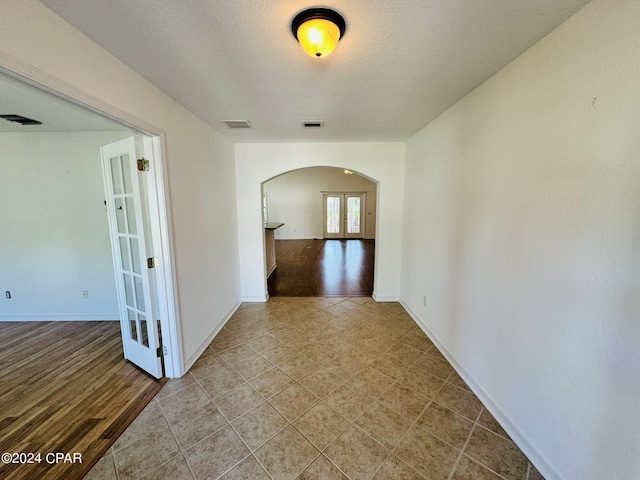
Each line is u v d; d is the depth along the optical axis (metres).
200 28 1.30
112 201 2.32
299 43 1.44
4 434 1.73
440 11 1.20
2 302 3.42
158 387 2.17
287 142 3.75
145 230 2.09
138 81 1.77
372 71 1.75
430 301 2.93
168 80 1.85
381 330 3.15
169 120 2.14
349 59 1.60
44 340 2.96
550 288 1.39
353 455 1.57
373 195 10.67
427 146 2.95
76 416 1.87
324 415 1.87
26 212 3.31
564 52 1.28
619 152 1.06
